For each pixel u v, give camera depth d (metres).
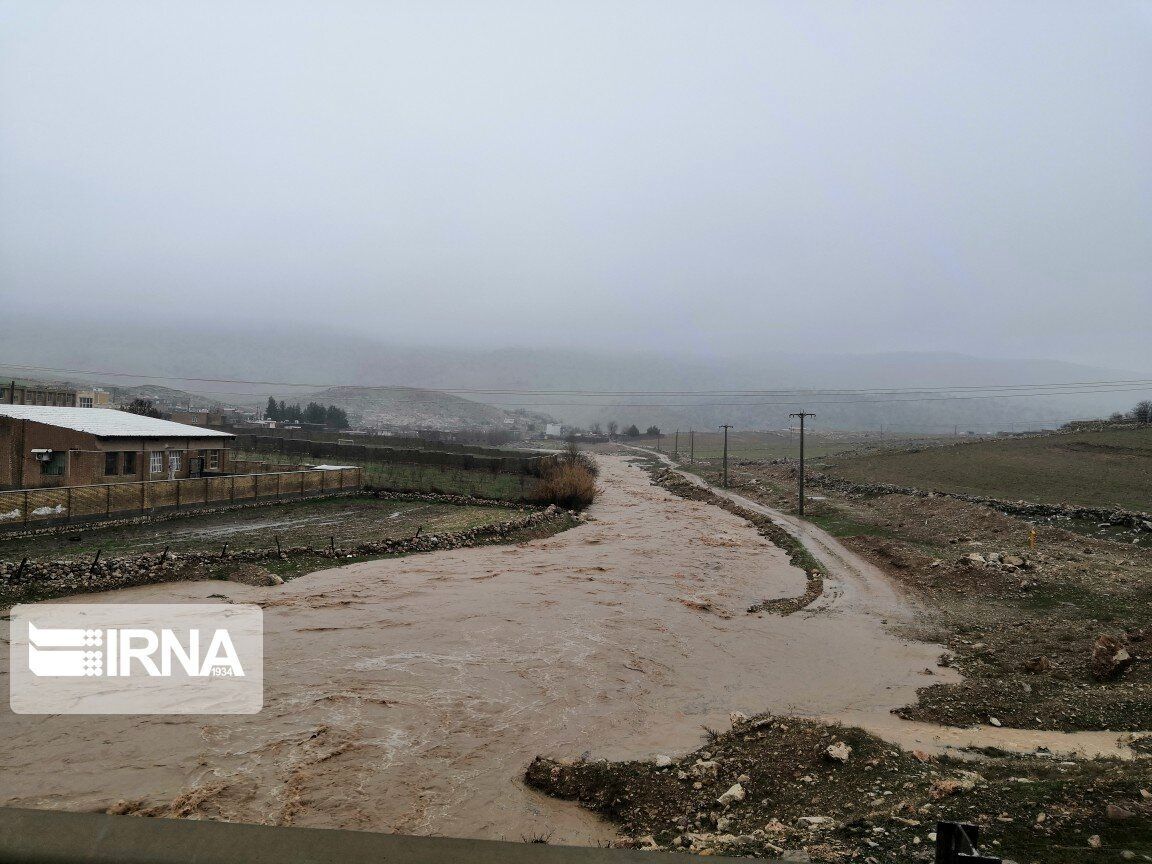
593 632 22.62
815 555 37.66
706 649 21.45
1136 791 9.13
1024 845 8.21
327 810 11.62
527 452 97.75
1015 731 14.41
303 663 18.83
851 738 13.17
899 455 80.81
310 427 171.00
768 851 9.09
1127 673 17.41
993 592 27.78
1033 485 54.38
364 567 30.59
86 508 35.09
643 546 39.78
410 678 18.00
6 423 40.53
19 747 13.63
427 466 73.19
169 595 24.72
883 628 24.27
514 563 33.34
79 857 2.59
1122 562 29.69
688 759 13.59
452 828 11.16
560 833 11.03
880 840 9.09
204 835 2.73
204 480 42.09
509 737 14.76
